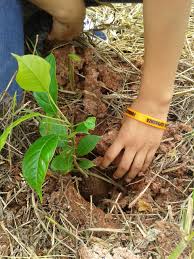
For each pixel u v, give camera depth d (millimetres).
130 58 600
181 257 426
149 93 456
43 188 465
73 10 497
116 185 495
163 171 491
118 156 479
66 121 437
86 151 453
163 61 442
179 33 433
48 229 446
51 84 441
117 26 647
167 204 478
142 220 466
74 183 484
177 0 419
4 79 501
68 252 434
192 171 495
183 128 519
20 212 454
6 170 474
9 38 490
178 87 565
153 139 465
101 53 585
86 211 459
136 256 424
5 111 501
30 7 544
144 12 433
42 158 398
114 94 540
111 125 519
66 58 544
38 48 559
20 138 493
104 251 429
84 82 542
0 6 470
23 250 429
